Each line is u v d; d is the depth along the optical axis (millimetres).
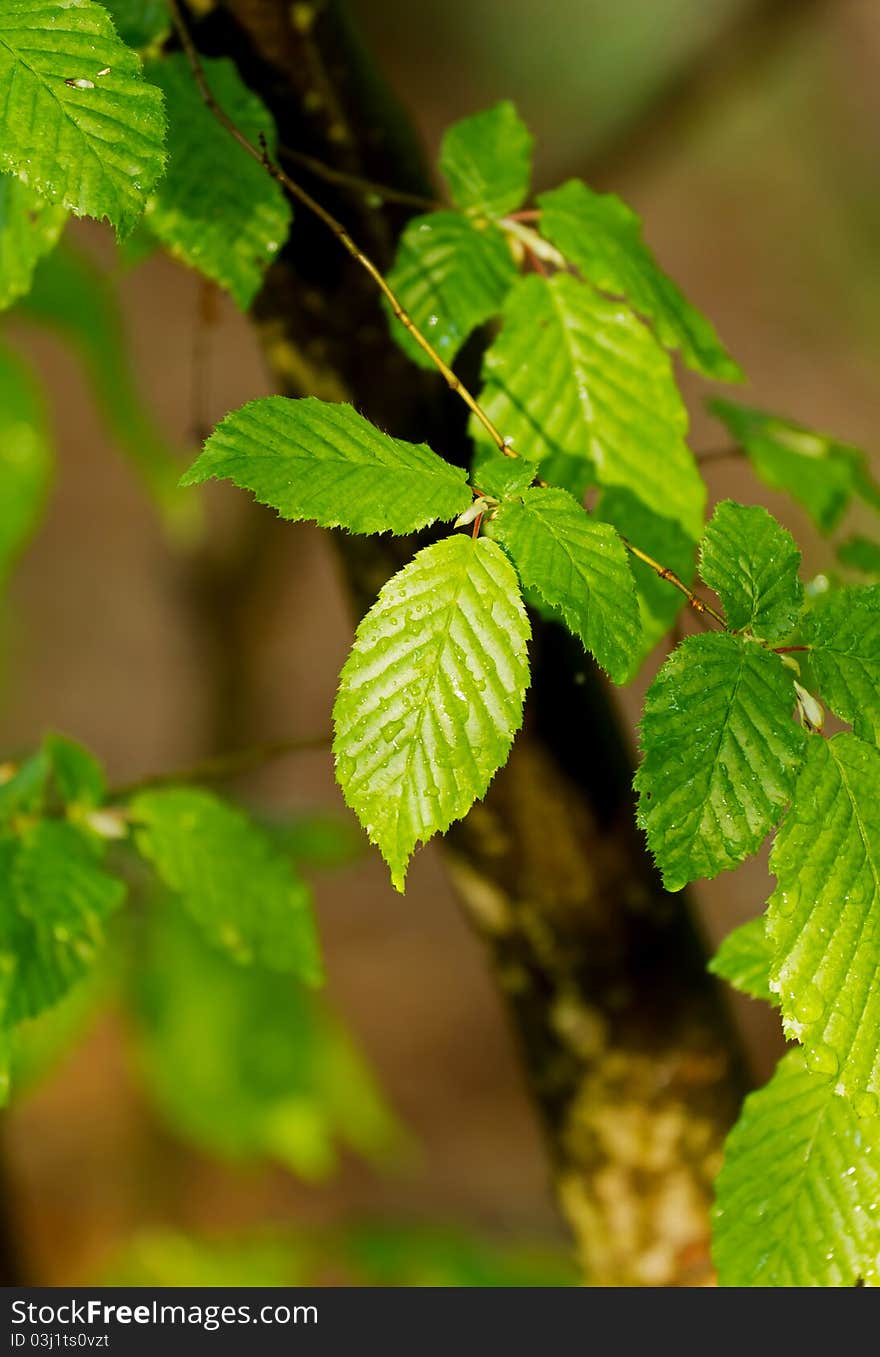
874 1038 913
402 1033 3361
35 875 1018
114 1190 2426
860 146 4605
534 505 918
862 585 935
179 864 1043
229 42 1000
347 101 1017
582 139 1786
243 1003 1305
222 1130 1312
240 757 1077
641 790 910
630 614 911
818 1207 946
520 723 911
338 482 915
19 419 1374
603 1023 1072
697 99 1720
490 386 983
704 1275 1095
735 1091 1092
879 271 4531
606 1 3631
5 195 985
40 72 910
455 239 990
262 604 2182
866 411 4418
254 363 4293
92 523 4453
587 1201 1104
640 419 987
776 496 3527
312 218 1011
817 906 916
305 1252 1477
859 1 4285
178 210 982
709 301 4559
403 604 914
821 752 921
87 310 1371
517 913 1062
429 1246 1484
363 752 910
